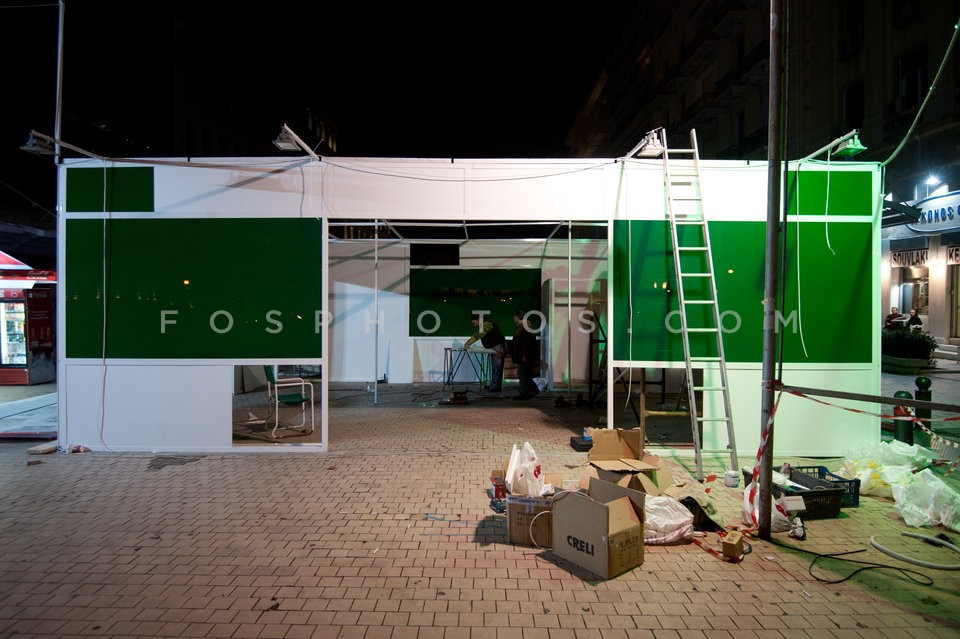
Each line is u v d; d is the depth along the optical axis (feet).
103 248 20.20
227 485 16.53
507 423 25.68
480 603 9.99
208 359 20.20
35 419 26.71
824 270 19.86
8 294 39.14
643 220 20.15
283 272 20.24
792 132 64.95
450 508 14.67
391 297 39.86
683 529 12.55
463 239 39.34
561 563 11.55
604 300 36.37
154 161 19.97
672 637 9.03
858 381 19.88
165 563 11.55
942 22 46.01
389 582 10.76
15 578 10.93
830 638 9.03
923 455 17.15
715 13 85.30
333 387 37.73
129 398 20.21
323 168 20.21
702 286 19.98
